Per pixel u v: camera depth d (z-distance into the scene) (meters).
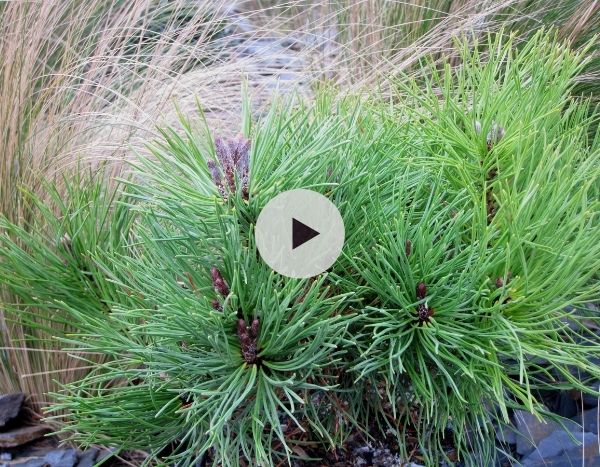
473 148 0.61
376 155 0.58
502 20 1.05
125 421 0.61
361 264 0.57
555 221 0.54
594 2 0.99
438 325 0.53
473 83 0.64
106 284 0.67
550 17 1.04
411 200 0.61
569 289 0.52
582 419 0.77
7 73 0.91
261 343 0.53
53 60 1.18
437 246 0.55
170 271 0.57
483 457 0.64
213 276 0.53
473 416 0.61
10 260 0.68
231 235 0.50
